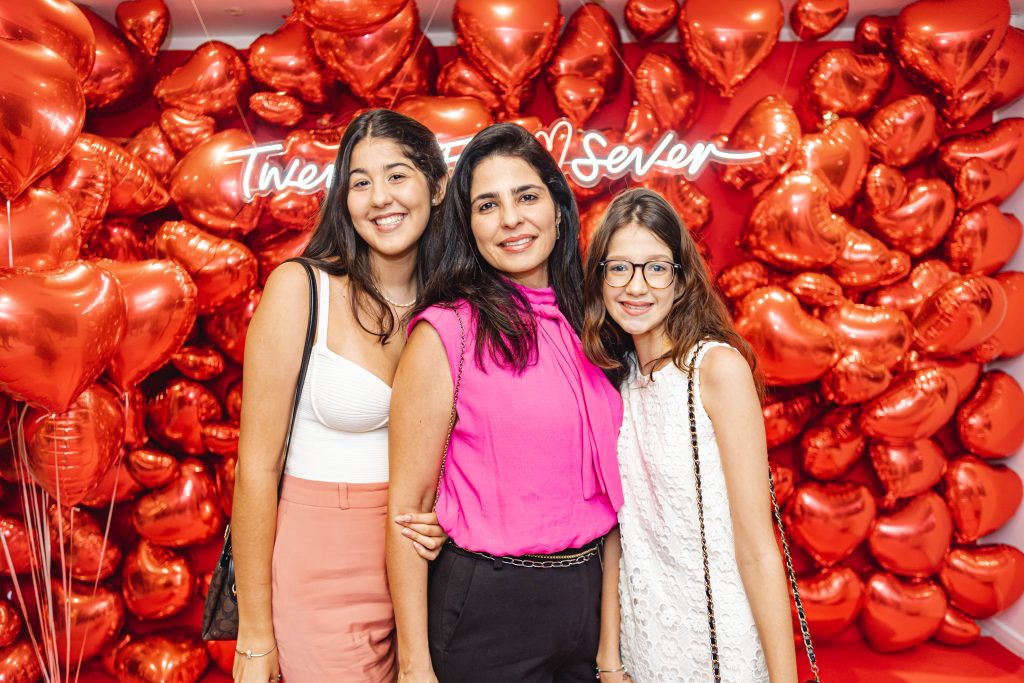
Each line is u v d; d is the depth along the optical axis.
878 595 2.86
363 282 1.56
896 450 2.82
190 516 2.75
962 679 2.73
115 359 2.28
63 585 2.74
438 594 1.47
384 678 1.61
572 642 1.49
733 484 1.35
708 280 1.49
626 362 1.60
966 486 2.88
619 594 1.58
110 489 2.72
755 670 1.37
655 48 2.99
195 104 2.75
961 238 2.84
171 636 2.88
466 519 1.44
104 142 2.49
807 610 2.83
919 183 2.82
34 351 1.79
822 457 2.83
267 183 2.68
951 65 2.68
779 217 2.64
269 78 2.77
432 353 1.43
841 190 2.72
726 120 3.01
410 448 1.43
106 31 2.71
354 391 1.51
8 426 2.35
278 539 1.55
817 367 2.64
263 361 1.48
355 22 2.29
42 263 1.98
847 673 2.78
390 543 1.44
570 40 2.76
